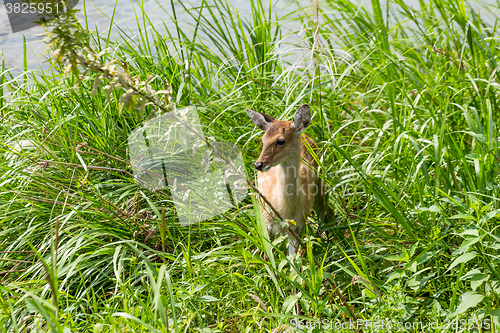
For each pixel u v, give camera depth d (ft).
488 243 14.38
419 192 16.21
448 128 19.38
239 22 25.34
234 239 18.19
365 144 22.62
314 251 17.49
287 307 13.32
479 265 14.73
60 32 11.01
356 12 28.02
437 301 13.91
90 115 20.59
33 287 15.39
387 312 13.35
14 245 17.98
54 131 20.17
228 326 14.34
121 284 13.83
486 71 23.03
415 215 16.90
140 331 12.46
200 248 17.76
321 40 25.09
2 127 22.59
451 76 23.63
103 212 17.74
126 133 20.47
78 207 16.67
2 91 24.40
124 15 35.12
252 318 13.84
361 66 25.93
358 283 15.49
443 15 25.94
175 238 17.22
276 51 24.73
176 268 16.33
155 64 22.99
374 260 16.61
